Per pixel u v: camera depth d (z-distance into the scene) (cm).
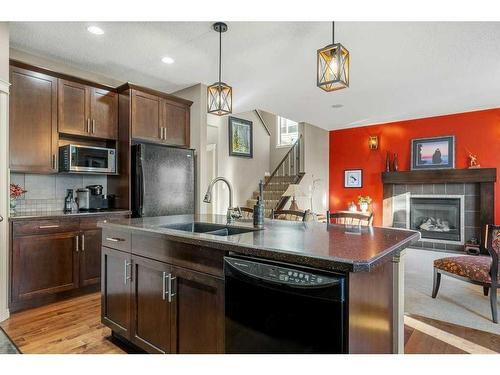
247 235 172
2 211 260
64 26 275
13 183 324
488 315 278
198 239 160
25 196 333
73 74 369
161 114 400
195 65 362
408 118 615
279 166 743
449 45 304
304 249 131
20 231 275
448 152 577
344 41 297
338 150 730
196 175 429
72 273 308
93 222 325
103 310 229
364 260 113
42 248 289
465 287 353
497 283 266
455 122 574
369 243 147
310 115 593
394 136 646
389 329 167
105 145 392
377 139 668
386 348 161
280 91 452
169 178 385
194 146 433
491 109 540
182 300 173
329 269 120
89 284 321
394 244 144
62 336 231
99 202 376
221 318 154
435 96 472
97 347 215
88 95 351
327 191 737
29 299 281
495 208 534
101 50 323
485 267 277
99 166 354
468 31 277
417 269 433
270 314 130
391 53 323
